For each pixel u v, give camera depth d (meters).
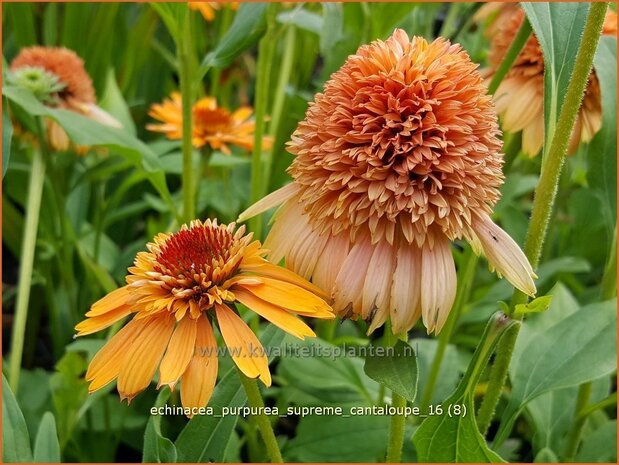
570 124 1.07
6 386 1.11
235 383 1.14
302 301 0.93
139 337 0.94
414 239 0.96
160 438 1.04
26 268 1.59
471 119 0.94
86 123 1.62
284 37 2.56
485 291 2.05
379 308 0.92
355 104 0.96
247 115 2.11
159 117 1.98
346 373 1.56
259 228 1.66
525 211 2.64
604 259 2.22
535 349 1.35
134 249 2.14
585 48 1.04
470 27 2.43
